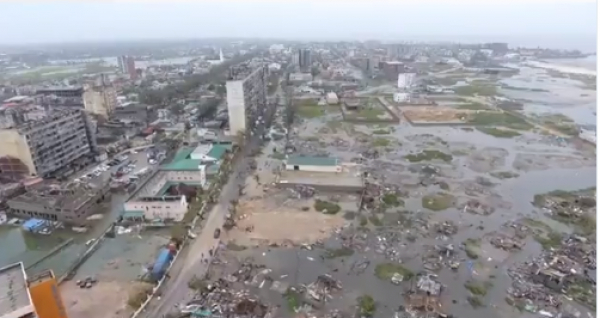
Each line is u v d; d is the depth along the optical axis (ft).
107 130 474.08
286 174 336.49
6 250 237.45
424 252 228.22
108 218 273.95
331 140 449.48
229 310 181.68
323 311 181.88
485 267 213.46
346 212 276.00
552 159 381.60
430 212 276.21
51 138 342.85
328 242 238.68
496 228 254.27
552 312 178.70
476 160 381.60
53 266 220.02
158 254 227.61
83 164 366.02
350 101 630.74
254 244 236.84
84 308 184.96
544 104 602.44
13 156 327.06
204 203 283.38
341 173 337.52
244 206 284.82
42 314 143.64
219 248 232.32
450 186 320.70
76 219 264.72
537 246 232.73
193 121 517.14
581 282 197.67
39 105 547.49
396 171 354.13
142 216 263.08
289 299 189.78
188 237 242.99
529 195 302.66
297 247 233.35
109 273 211.61
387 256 224.53
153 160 376.07
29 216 275.18
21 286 133.59
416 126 508.53
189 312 180.14
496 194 305.32
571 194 301.22
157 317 178.40
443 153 401.70
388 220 264.93
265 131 480.64
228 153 387.34
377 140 447.83
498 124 509.35
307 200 293.84
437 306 183.52
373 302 187.01
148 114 538.06
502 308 182.80
